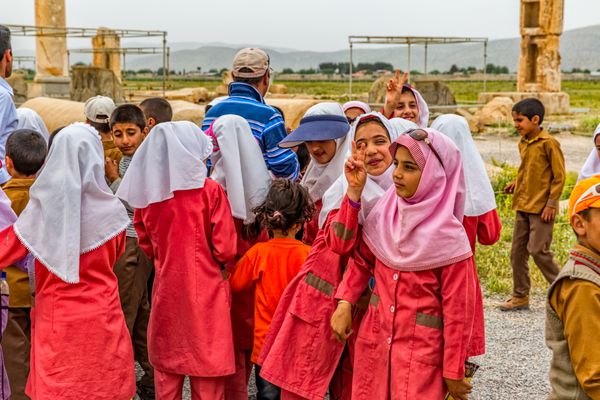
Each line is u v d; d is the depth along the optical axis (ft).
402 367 12.13
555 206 23.50
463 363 11.91
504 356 20.65
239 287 15.55
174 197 14.79
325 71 536.83
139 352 17.83
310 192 17.03
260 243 15.58
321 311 13.85
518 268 24.40
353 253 13.43
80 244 13.76
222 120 16.07
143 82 177.68
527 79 105.40
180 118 41.55
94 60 115.14
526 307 24.68
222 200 15.08
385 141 13.79
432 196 12.12
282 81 307.78
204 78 262.26
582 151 68.85
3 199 14.37
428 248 11.96
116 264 17.01
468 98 144.46
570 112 103.55
